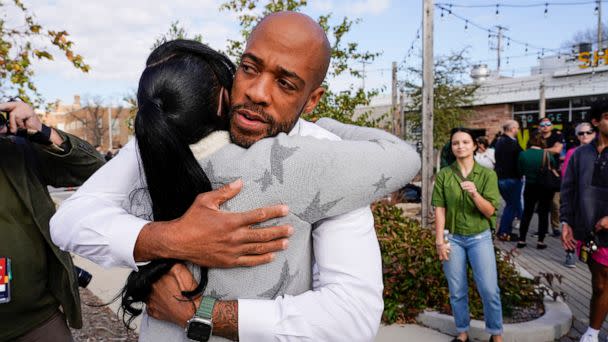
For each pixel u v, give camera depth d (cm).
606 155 338
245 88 113
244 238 106
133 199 122
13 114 173
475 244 356
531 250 741
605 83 2100
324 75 118
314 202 109
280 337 107
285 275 112
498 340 358
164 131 105
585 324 427
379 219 514
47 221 185
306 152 108
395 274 439
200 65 117
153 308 116
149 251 109
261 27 113
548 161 725
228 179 109
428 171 657
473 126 2469
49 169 197
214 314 107
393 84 1955
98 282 514
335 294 111
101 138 5241
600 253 338
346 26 626
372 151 117
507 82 2362
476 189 352
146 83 113
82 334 367
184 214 108
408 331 404
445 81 2067
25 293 182
